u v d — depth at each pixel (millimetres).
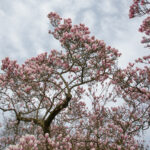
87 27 9492
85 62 8711
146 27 8680
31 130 9016
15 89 8766
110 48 9250
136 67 10008
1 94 8703
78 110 11195
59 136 7145
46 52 9523
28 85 8680
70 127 9367
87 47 8500
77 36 8766
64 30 10102
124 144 7426
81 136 8531
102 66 9328
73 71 9414
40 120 7945
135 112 10008
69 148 6848
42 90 9297
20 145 4172
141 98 10484
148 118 9125
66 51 9203
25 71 8828
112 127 8250
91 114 10688
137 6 8242
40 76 9000
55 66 9562
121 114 10453
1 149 9422
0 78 8461
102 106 9984
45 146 6492
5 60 8500
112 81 10555
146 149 9086
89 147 7840
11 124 9648
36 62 9633
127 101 10797
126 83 9812
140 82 9875
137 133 9336
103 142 7496
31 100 9070
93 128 8641
